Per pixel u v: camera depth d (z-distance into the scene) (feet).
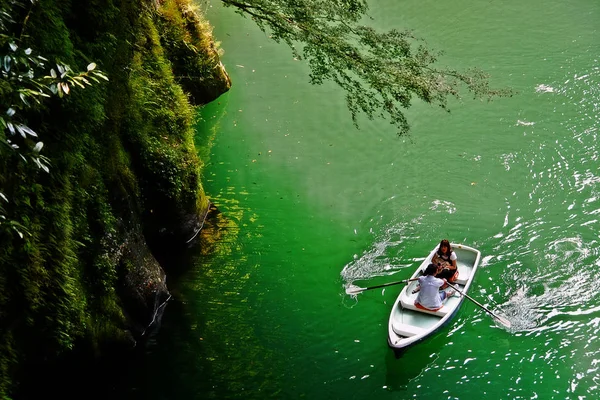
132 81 41.04
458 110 61.52
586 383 35.70
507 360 37.50
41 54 30.40
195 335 40.34
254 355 38.86
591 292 41.47
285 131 61.41
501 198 50.83
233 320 41.37
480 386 36.14
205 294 43.47
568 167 53.06
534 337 38.78
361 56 40.68
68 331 34.06
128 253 39.11
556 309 40.52
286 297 43.01
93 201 36.11
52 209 32.35
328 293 43.21
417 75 41.09
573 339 38.37
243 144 59.72
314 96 66.23
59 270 33.06
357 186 53.67
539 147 55.62
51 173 32.24
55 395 35.53
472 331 39.60
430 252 45.68
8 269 30.58
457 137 58.23
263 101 65.77
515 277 43.16
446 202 50.93
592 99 60.34
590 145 55.06
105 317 37.27
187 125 46.91
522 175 52.95
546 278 42.88
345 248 47.16
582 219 47.62
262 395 36.22
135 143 41.32
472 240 46.91
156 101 44.01
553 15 73.41
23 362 32.48
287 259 46.26
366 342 39.45
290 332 40.37
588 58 65.72
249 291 43.60
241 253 46.93
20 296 31.19
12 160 29.43
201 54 62.08
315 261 46.03
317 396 36.06
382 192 52.70
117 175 38.60
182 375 37.65
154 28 46.03
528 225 47.75
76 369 36.42
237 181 55.01
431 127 60.03
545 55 67.10
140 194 42.19
